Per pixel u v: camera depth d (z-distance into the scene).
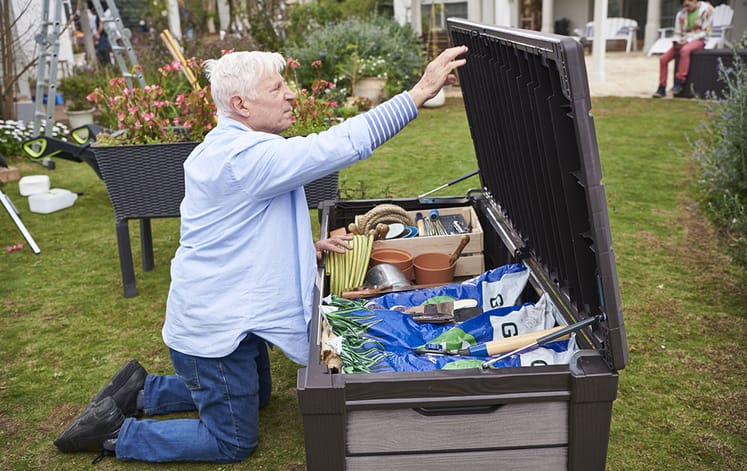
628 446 2.69
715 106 6.39
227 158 2.13
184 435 2.58
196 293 2.29
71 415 3.06
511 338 2.10
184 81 8.74
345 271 2.74
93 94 4.48
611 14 18.06
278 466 2.64
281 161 2.07
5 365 3.53
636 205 5.63
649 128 8.41
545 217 2.27
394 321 2.34
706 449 2.66
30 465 2.71
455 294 2.63
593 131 1.53
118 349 3.65
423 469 1.79
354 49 10.19
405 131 8.77
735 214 4.82
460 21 2.72
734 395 3.00
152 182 3.96
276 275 2.27
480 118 2.96
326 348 2.04
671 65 13.91
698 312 3.77
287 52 10.62
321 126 4.27
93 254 5.11
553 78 1.71
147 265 4.70
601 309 1.75
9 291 4.47
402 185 6.34
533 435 1.77
